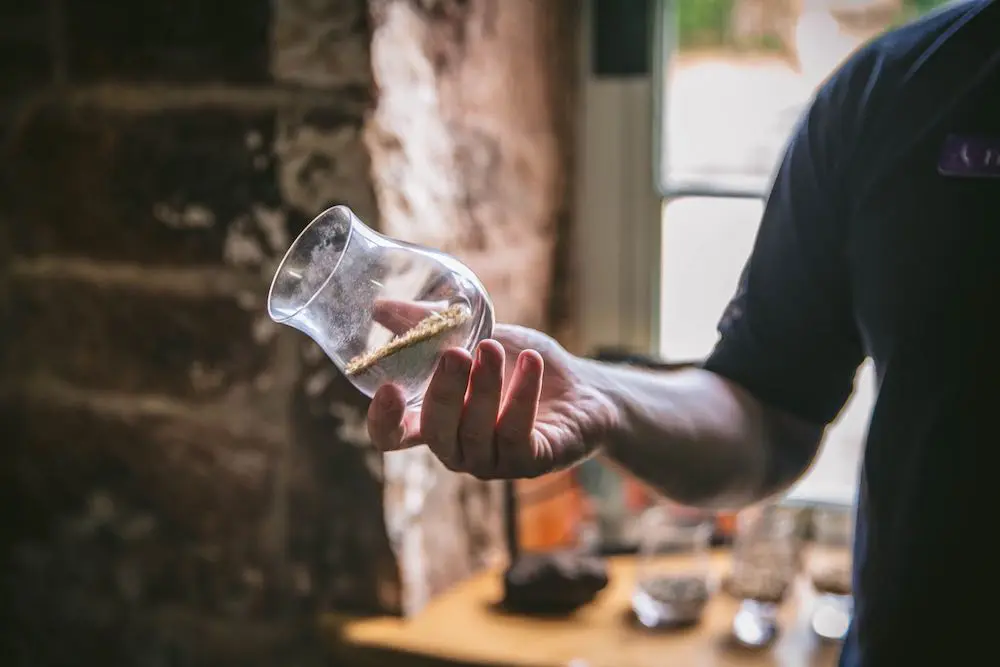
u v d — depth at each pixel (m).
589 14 1.70
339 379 1.29
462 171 1.40
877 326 0.86
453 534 1.43
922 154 0.83
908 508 0.82
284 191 1.28
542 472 0.75
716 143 1.65
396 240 0.74
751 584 1.37
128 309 1.40
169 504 1.42
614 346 1.75
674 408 0.90
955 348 0.80
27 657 1.54
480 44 1.43
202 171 1.32
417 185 1.30
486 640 1.28
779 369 0.95
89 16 1.36
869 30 1.55
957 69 0.83
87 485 1.46
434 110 1.33
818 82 1.58
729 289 1.67
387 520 1.29
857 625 0.86
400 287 0.70
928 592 0.80
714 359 0.99
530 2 1.56
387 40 1.24
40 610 1.52
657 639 1.30
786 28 1.59
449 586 1.42
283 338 1.32
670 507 1.55
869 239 0.86
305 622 1.36
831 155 0.90
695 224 1.68
